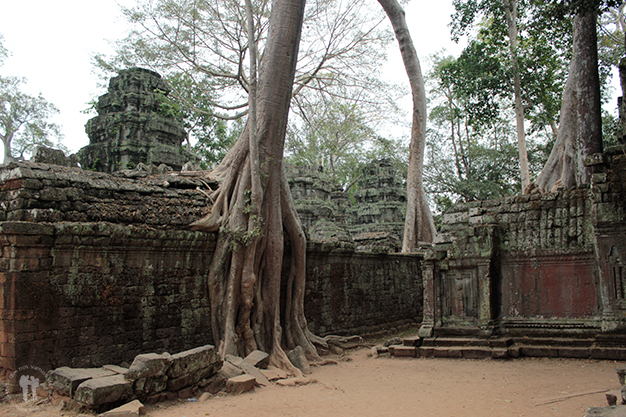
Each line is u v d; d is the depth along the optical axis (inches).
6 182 318.0
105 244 333.1
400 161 1469.0
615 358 382.3
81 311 319.0
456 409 268.2
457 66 930.1
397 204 1713.8
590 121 565.9
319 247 542.0
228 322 402.9
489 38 933.8
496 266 474.0
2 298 288.2
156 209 393.4
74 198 335.9
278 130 448.8
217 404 283.4
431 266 493.4
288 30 448.5
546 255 453.1
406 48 907.4
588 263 434.3
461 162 1407.5
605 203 402.3
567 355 404.5
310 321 531.2
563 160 619.5
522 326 453.7
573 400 272.7
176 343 382.0
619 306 395.5
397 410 270.2
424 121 910.4
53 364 299.0
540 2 761.6
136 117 839.1
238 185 436.5
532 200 473.1
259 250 434.0
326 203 1424.7
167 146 847.1
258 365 374.0
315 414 263.4
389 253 711.7
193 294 402.6
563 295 442.6
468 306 474.3
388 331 663.8
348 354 497.7
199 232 405.4
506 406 269.3
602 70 851.4
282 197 472.1
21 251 291.3
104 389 250.7
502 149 1358.3
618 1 449.4
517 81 864.9
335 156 1796.3
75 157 414.0
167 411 266.4
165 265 382.0
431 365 413.4
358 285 631.8
